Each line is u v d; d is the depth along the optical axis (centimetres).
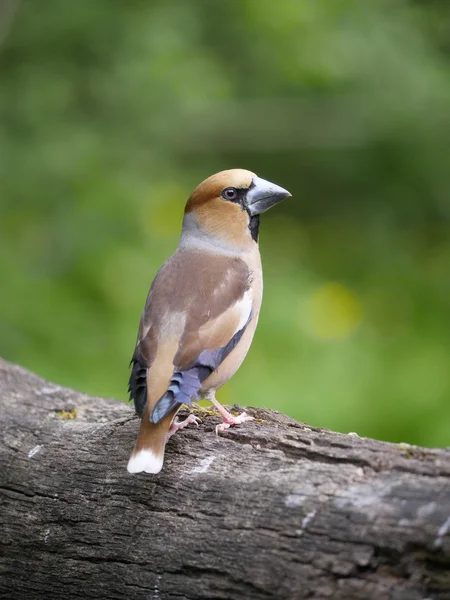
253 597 605
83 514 703
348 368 1287
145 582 654
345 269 1620
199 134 1639
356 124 1717
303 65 1672
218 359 753
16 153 1450
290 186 1773
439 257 1634
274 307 1343
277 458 662
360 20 1712
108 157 1477
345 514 589
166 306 765
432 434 1233
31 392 902
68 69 1568
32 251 1351
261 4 1647
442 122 1697
